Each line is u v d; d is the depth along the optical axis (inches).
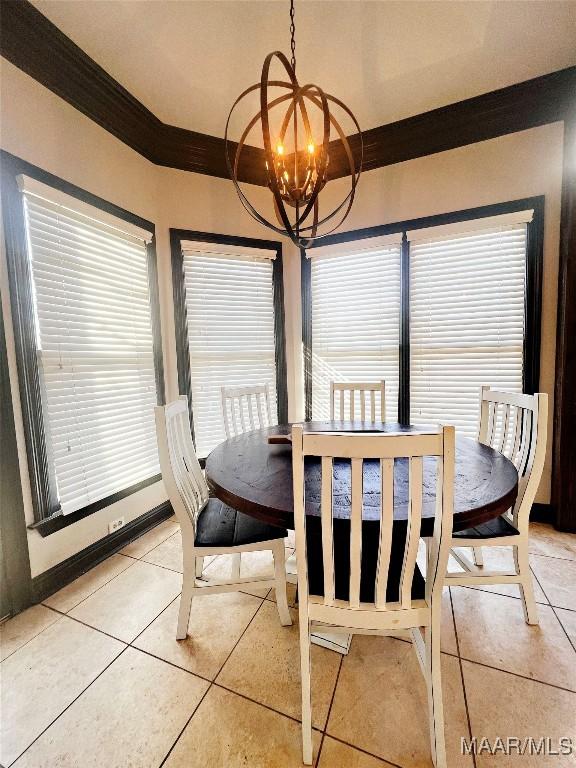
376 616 38.1
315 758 39.5
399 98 87.3
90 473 78.7
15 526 63.4
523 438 59.2
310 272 120.6
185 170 103.7
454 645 54.0
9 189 63.4
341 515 39.5
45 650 54.9
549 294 88.8
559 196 86.4
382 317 110.5
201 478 69.5
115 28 66.0
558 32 69.5
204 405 110.0
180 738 42.0
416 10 64.1
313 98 55.9
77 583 71.7
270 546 56.8
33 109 67.3
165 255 102.1
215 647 54.9
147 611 63.3
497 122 90.3
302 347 122.9
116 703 46.3
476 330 98.1
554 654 52.0
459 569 73.3
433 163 99.1
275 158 56.1
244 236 113.1
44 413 69.1
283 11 63.6
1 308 62.3
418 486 33.7
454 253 99.3
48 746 41.4
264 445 68.2
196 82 80.5
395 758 39.4
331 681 48.8
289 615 58.8
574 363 83.7
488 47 72.8
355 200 109.7
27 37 63.2
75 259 76.2
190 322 107.2
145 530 93.2
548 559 75.6
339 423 85.4
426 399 105.7
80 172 77.2
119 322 87.9
